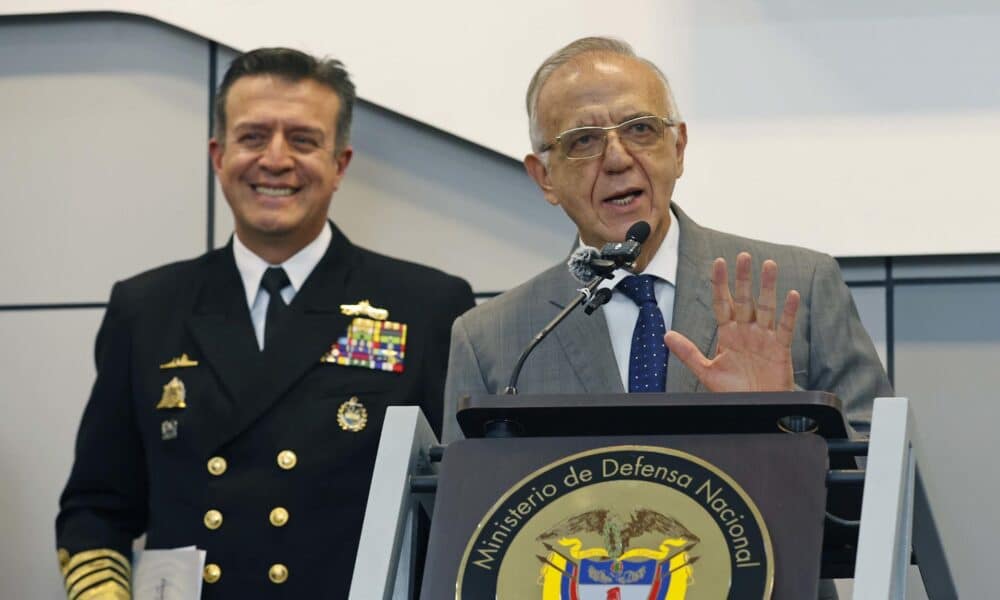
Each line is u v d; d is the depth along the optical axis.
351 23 5.34
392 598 2.23
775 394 2.19
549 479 2.14
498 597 2.04
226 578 4.28
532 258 5.25
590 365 3.39
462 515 2.13
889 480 2.04
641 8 5.18
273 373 4.47
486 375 3.50
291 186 4.69
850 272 5.05
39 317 5.45
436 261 5.29
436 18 5.31
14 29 5.63
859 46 5.06
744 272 2.64
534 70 5.23
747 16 5.13
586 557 2.04
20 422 5.38
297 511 4.32
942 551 2.46
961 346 4.95
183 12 5.44
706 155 5.05
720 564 1.99
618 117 3.54
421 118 5.26
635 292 3.48
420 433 2.33
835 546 2.39
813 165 5.00
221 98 4.83
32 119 5.57
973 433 4.91
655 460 2.12
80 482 4.60
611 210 3.53
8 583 5.26
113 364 4.65
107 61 5.57
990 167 4.92
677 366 3.31
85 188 5.51
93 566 4.42
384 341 4.59
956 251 4.89
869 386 3.33
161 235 5.45
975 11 5.02
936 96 5.00
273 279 4.70
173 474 4.43
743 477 2.07
